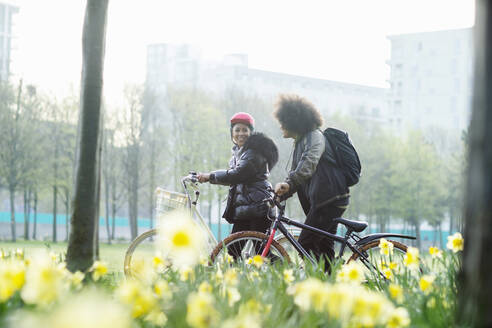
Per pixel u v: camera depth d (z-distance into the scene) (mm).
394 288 3377
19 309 3029
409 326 3199
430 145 49656
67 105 37969
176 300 3219
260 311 3020
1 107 36344
